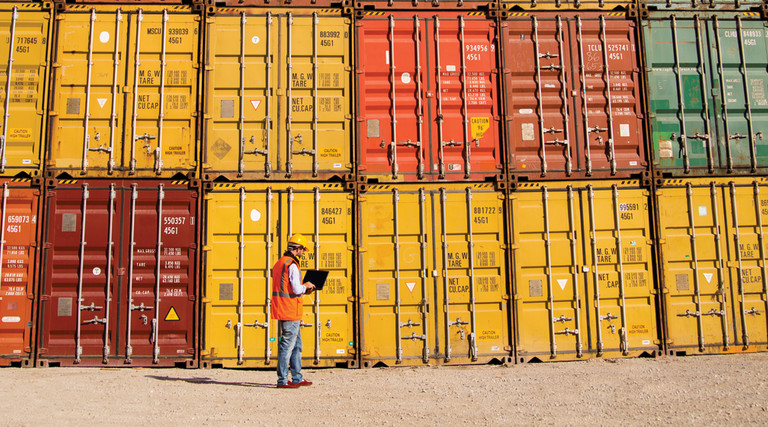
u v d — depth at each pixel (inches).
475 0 392.8
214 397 286.2
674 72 398.3
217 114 375.9
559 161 383.6
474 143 382.0
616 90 393.1
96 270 361.7
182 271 363.6
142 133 372.2
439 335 367.2
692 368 333.7
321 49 384.2
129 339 358.0
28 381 315.6
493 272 373.1
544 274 374.9
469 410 259.9
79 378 324.8
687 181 388.5
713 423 229.3
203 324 360.2
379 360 363.9
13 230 362.0
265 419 246.4
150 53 379.2
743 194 390.0
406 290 368.5
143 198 366.6
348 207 372.8
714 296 381.4
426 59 386.9
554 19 394.9
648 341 374.3
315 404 272.5
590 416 245.9
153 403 273.7
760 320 382.0
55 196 364.8
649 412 248.5
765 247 386.3
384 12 388.5
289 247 315.0
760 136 396.5
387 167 377.1
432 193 376.2
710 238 384.2
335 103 380.5
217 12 383.9
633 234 381.4
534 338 370.3
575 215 379.9
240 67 379.6
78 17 379.6
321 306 365.1
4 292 358.6
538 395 284.4
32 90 373.1
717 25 402.9
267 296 362.6
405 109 382.9
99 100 373.7
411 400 279.9
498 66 388.8
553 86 389.4
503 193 378.3
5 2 376.8
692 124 394.6
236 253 365.1
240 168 370.9
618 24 397.7
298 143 375.6
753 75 402.3
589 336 372.2
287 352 307.4
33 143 368.8
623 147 389.1
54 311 358.3
